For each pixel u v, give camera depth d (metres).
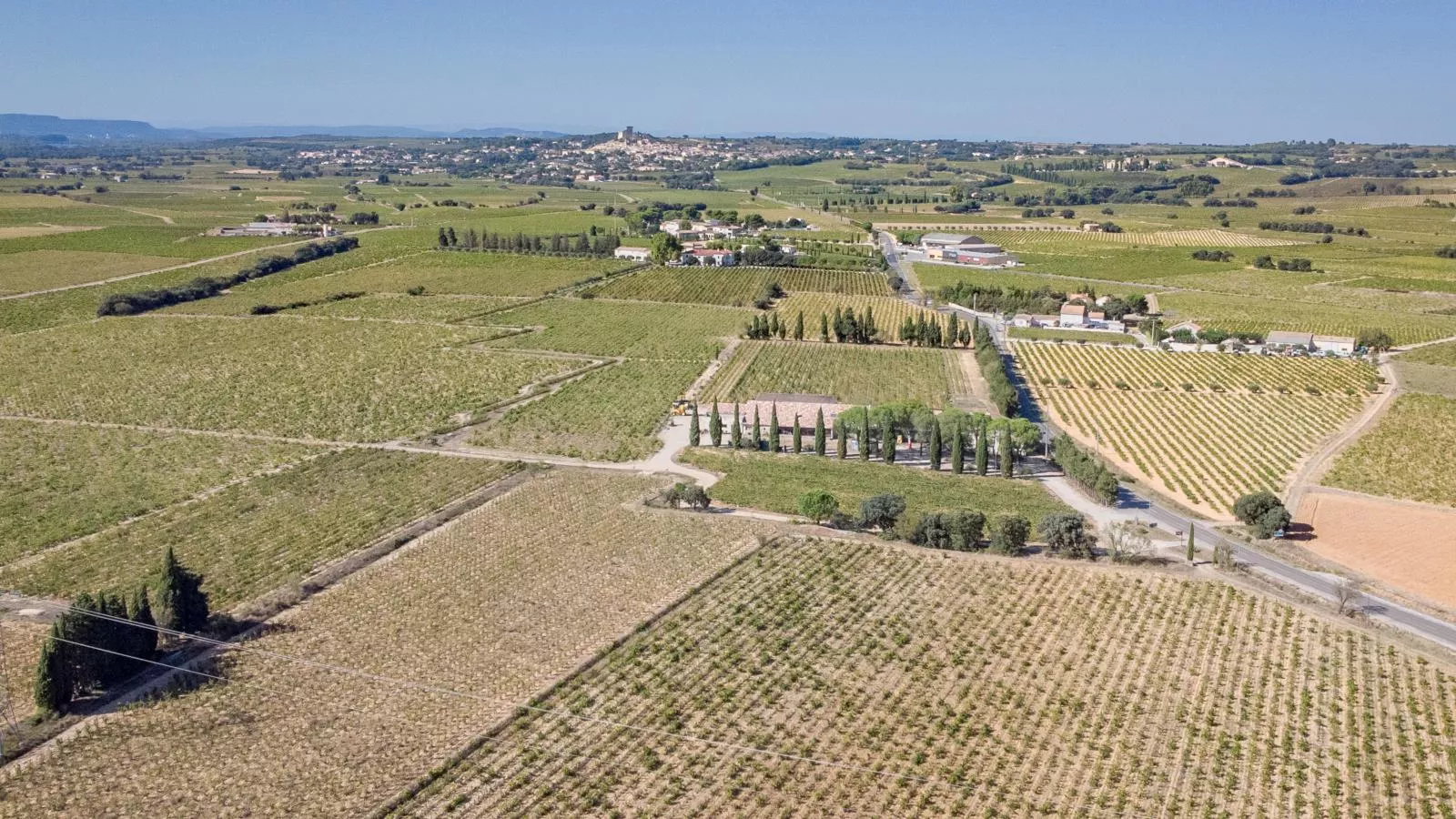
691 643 113.12
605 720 98.88
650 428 195.00
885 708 101.44
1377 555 139.88
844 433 179.00
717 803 87.25
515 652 111.56
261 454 180.38
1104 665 109.94
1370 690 105.50
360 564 133.38
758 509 153.50
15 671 106.75
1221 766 93.44
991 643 113.88
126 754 93.69
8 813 86.00
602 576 130.12
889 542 140.00
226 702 102.00
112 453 180.75
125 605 112.81
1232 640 115.06
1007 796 89.00
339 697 102.94
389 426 196.62
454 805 86.69
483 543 140.25
